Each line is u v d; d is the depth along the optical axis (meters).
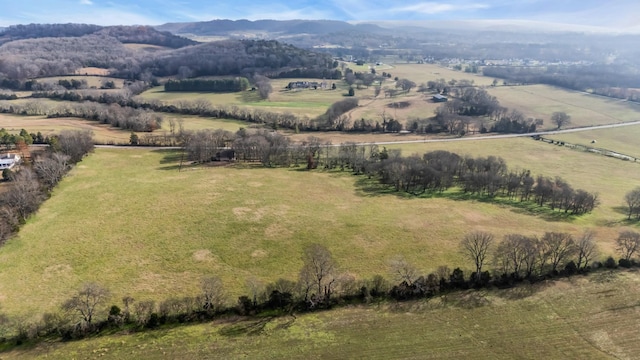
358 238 95.50
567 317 65.75
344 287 72.38
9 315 66.88
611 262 79.75
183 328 63.38
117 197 117.50
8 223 93.25
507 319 65.38
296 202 116.81
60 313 67.12
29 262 83.19
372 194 124.88
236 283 77.25
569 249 78.69
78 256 86.00
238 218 105.31
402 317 66.00
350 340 60.72
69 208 109.19
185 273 80.75
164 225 100.88
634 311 67.06
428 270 81.19
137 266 83.00
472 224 103.50
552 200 116.00
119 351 58.50
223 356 57.50
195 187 126.94
